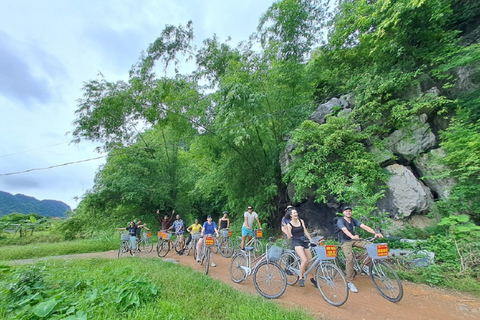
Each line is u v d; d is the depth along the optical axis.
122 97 10.91
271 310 3.43
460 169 6.59
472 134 6.60
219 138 10.60
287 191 10.62
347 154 7.75
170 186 15.57
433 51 8.24
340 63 10.95
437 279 4.83
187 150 18.33
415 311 3.78
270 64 10.73
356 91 8.61
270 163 10.93
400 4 7.56
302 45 11.72
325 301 4.11
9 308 3.37
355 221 5.05
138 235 9.53
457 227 5.69
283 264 5.14
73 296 3.83
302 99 10.82
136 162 15.06
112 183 13.41
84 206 13.39
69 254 10.34
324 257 4.14
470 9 8.72
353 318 3.53
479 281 4.74
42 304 3.15
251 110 9.21
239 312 3.34
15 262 8.01
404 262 5.57
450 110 7.91
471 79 7.70
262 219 10.78
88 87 10.88
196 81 12.77
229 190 11.45
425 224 7.07
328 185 7.50
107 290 3.85
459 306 3.95
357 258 5.08
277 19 11.52
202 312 3.42
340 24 9.90
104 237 13.59
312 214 9.89
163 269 5.81
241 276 5.20
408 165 8.05
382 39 8.47
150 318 3.08
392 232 6.88
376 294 4.41
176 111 11.28
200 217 18.44
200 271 6.19
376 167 7.64
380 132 8.26
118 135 12.08
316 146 7.90
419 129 7.75
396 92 8.12
